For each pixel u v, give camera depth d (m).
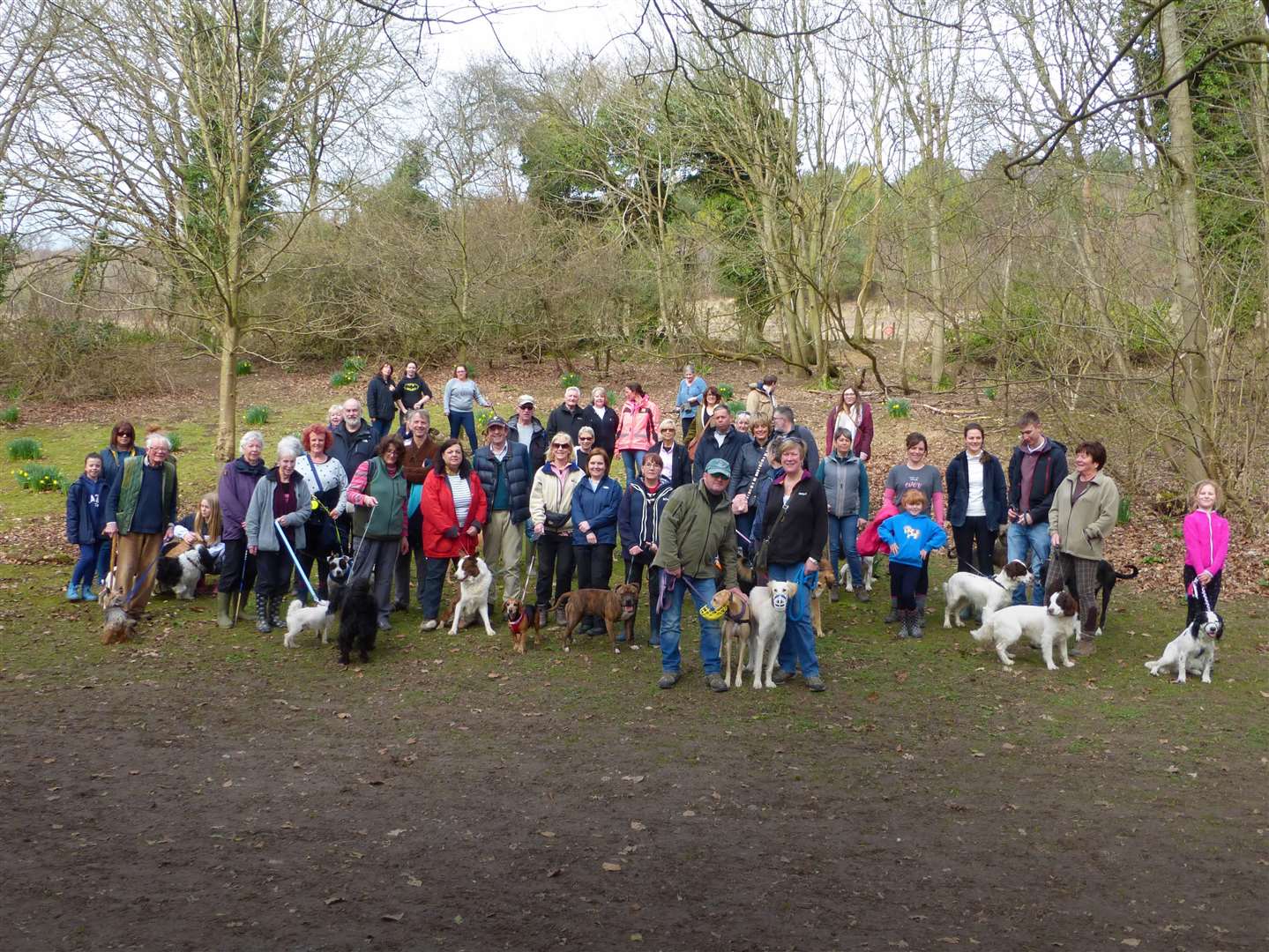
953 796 5.86
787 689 7.88
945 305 21.22
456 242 28.06
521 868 4.89
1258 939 4.28
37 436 19.58
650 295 29.45
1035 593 9.65
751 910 4.50
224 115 16.34
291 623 8.84
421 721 7.11
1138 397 13.20
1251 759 6.44
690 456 12.27
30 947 4.05
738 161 23.44
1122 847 5.19
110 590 9.05
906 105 20.50
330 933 4.23
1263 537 11.95
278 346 28.61
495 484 9.74
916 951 4.16
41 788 5.80
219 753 6.46
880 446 17.88
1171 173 12.27
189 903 4.48
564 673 8.27
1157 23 11.29
